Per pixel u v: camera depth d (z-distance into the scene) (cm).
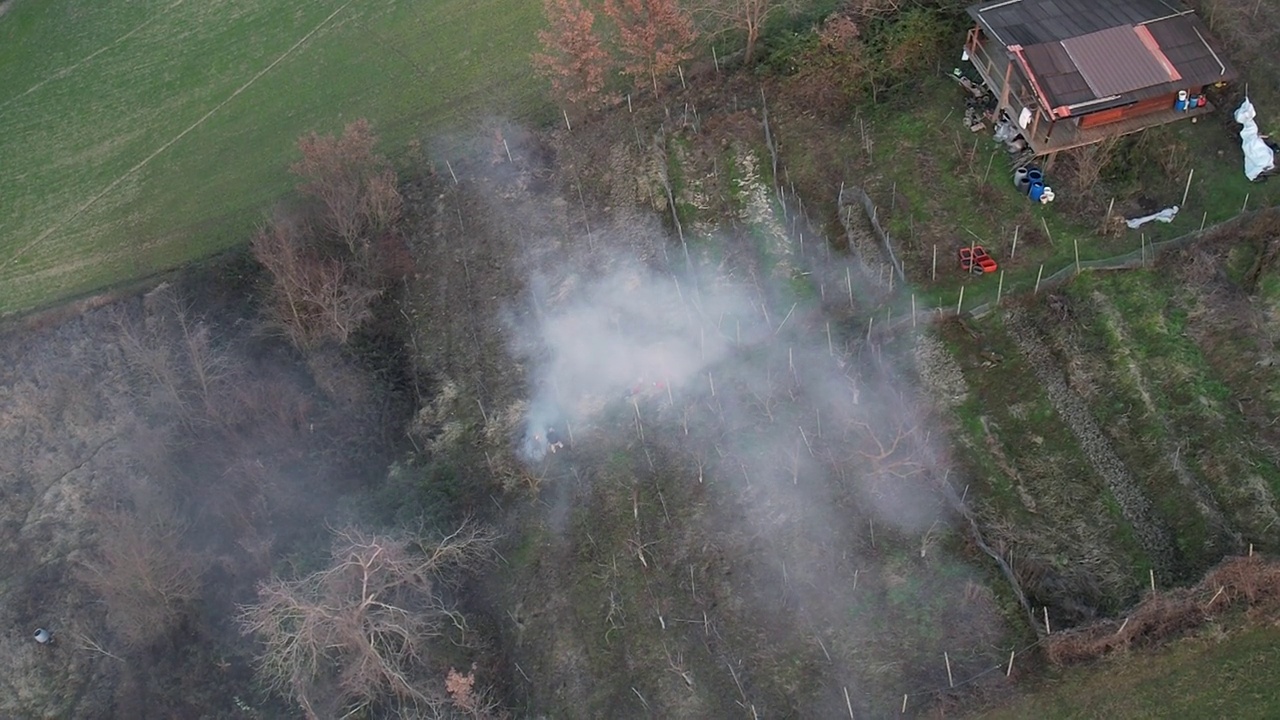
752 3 5000
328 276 4638
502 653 3656
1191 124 4044
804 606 3391
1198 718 2850
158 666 4034
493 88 5459
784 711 3200
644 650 3488
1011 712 2969
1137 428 3384
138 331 4947
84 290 5159
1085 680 2956
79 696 4075
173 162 5641
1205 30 3984
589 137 5059
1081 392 3538
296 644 3156
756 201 4503
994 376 3684
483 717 3434
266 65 6016
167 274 5119
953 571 3294
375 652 3247
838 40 4712
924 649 3173
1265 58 4075
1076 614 3080
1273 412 3281
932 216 4166
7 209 5634
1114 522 3250
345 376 4625
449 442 4312
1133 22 4016
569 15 4675
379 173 5147
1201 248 3703
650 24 4647
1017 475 3444
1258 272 3578
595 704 3441
